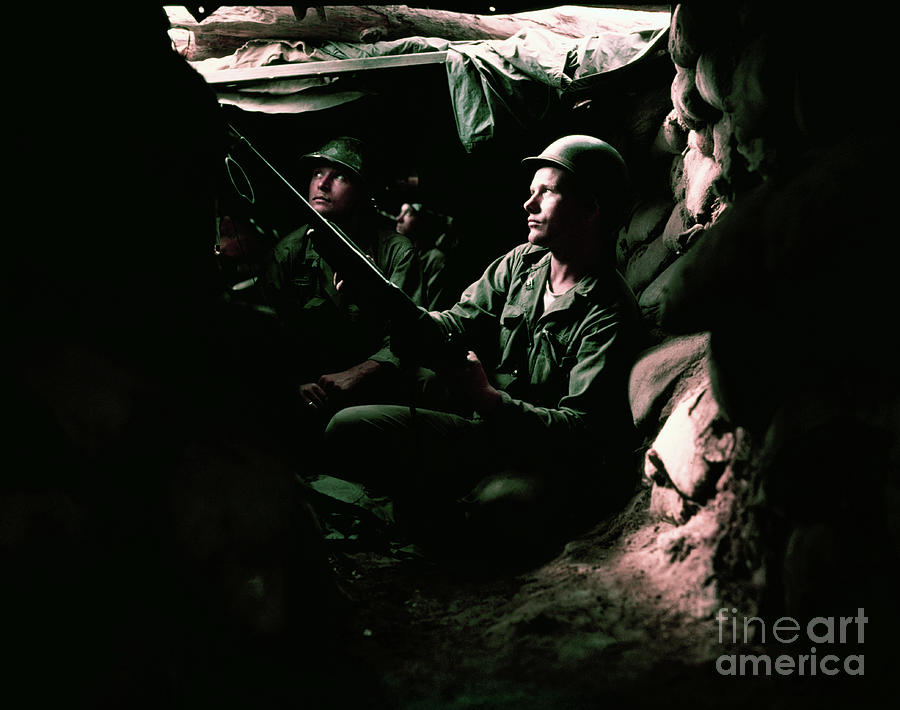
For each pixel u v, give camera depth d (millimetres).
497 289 3793
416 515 3512
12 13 2033
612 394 3398
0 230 2031
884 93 2254
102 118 2174
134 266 2285
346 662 2398
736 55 2705
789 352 2277
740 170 2930
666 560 2713
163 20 2352
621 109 4102
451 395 3811
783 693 2045
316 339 3947
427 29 4168
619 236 4137
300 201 3125
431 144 4762
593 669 2291
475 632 2623
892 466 1944
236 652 2076
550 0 3164
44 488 1882
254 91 4027
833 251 1996
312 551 2455
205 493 2094
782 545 2354
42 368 1968
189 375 2285
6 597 1784
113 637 1864
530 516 3238
